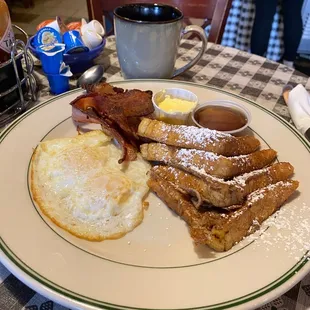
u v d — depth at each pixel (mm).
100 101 901
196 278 562
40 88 1127
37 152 803
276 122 946
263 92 1159
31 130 877
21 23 3402
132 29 1015
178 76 1232
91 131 893
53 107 961
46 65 1045
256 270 572
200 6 1601
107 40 1466
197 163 736
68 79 1130
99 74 1147
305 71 2471
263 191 697
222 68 1302
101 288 530
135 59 1090
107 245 638
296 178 779
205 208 707
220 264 589
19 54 945
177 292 536
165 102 976
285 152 854
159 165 798
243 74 1267
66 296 508
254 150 835
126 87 1066
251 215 657
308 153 845
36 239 602
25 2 3666
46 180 744
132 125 893
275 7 2178
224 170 715
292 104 1025
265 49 2393
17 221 631
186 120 934
